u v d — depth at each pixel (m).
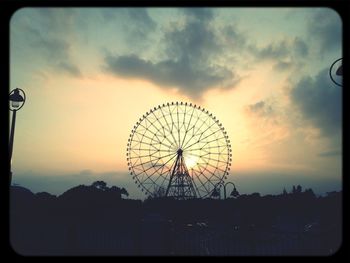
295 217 22.53
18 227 13.84
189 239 14.04
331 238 12.07
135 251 12.73
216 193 27.81
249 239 12.81
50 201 21.50
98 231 13.73
